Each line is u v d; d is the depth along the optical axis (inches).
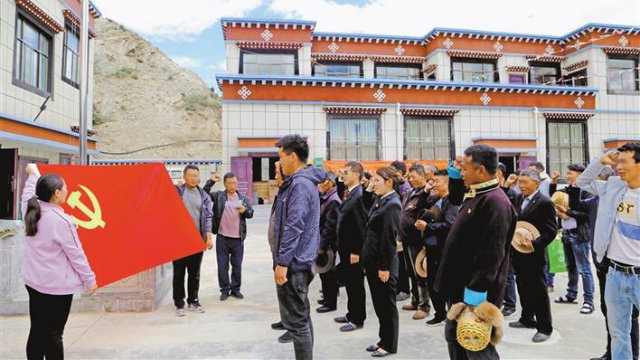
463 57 737.6
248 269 321.1
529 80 761.0
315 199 133.3
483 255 99.7
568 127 650.8
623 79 689.6
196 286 215.9
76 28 490.6
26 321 194.4
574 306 218.8
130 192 187.0
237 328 189.8
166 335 180.4
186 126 2154.3
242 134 559.2
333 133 584.4
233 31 647.8
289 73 657.6
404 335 178.5
